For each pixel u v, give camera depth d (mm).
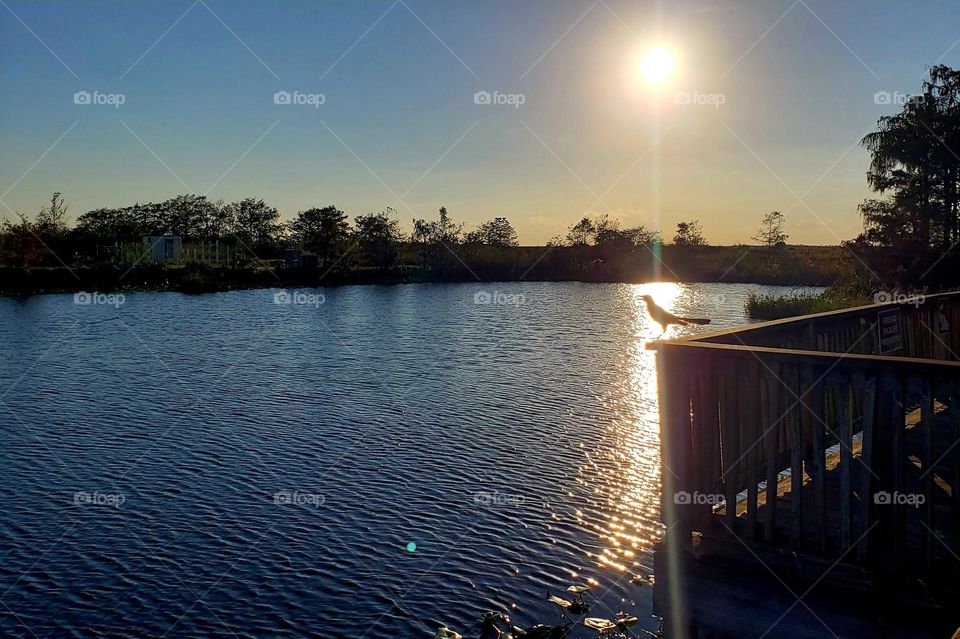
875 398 5285
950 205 41906
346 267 94500
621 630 10141
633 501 14938
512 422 21016
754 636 5625
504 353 34406
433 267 99062
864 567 5285
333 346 37062
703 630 5938
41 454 18250
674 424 6113
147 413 22359
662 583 6156
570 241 106562
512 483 15992
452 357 33312
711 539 5922
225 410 22719
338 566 12305
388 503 14953
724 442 5953
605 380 27422
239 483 16172
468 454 18047
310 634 10312
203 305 59969
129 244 87438
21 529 13789
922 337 10273
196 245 105750
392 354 34312
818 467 5578
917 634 5086
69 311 53031
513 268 99500
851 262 46438
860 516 5355
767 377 5742
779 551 5629
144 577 11977
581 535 13375
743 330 6699
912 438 8344
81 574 12055
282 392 25438
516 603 11062
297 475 16641
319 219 97500
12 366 30547
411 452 18266
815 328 7844
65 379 27812
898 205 43156
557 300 66500
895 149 42281
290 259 94125
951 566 5316
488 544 13031
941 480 7051
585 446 18594
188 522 14094
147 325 45719
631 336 40844
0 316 48875
